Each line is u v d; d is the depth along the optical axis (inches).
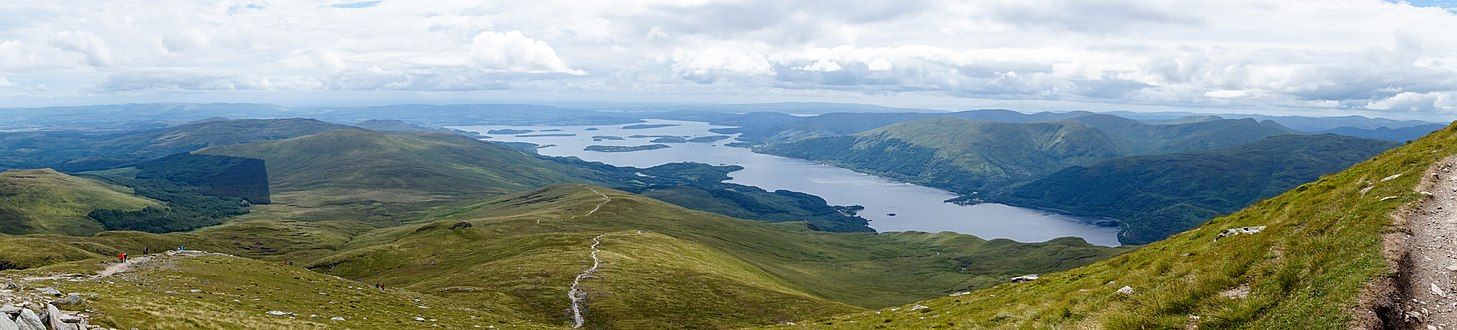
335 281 4119.1
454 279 5866.1
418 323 3080.7
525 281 5438.0
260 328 2111.2
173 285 2972.4
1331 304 987.3
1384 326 926.4
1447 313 916.0
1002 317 1695.4
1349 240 1152.2
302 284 3757.4
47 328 1311.5
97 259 3804.1
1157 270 1528.1
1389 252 1068.5
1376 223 1181.7
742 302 5113.2
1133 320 1230.3
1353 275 1034.7
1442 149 1545.3
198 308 2314.2
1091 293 1555.1
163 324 1781.5
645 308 4719.5
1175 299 1235.2
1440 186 1307.8
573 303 4766.2
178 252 4256.9
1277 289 1111.6
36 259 6742.1
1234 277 1240.8
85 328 1498.5
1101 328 1256.2
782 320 4569.4
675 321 4468.5
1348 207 1346.0
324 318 2743.6
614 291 5064.0
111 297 2034.9
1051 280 2186.3
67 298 1738.4
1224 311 1117.1
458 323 3319.4
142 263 3659.0
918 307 2481.5
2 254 6717.5
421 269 7578.7
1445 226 1131.9
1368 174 1635.1
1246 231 1625.2
